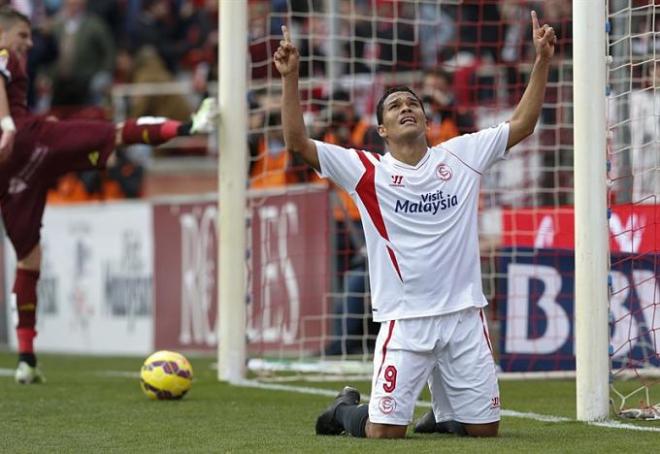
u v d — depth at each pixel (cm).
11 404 2573
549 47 1984
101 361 4094
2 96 2895
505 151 2016
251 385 3019
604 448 1794
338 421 2016
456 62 3800
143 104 5188
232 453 1809
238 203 3109
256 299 3981
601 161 2170
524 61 4166
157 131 3064
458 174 1970
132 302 4466
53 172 3042
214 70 5109
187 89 5184
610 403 2298
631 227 2639
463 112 3878
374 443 1878
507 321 3180
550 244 3183
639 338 2959
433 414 2017
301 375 3306
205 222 4219
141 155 5328
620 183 3081
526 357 3173
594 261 2170
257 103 4147
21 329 3081
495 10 4412
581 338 2194
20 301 3064
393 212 1945
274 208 3916
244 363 3134
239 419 2289
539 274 3180
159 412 2414
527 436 1953
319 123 3612
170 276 4341
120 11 5906
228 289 3122
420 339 1911
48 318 4775
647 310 2962
